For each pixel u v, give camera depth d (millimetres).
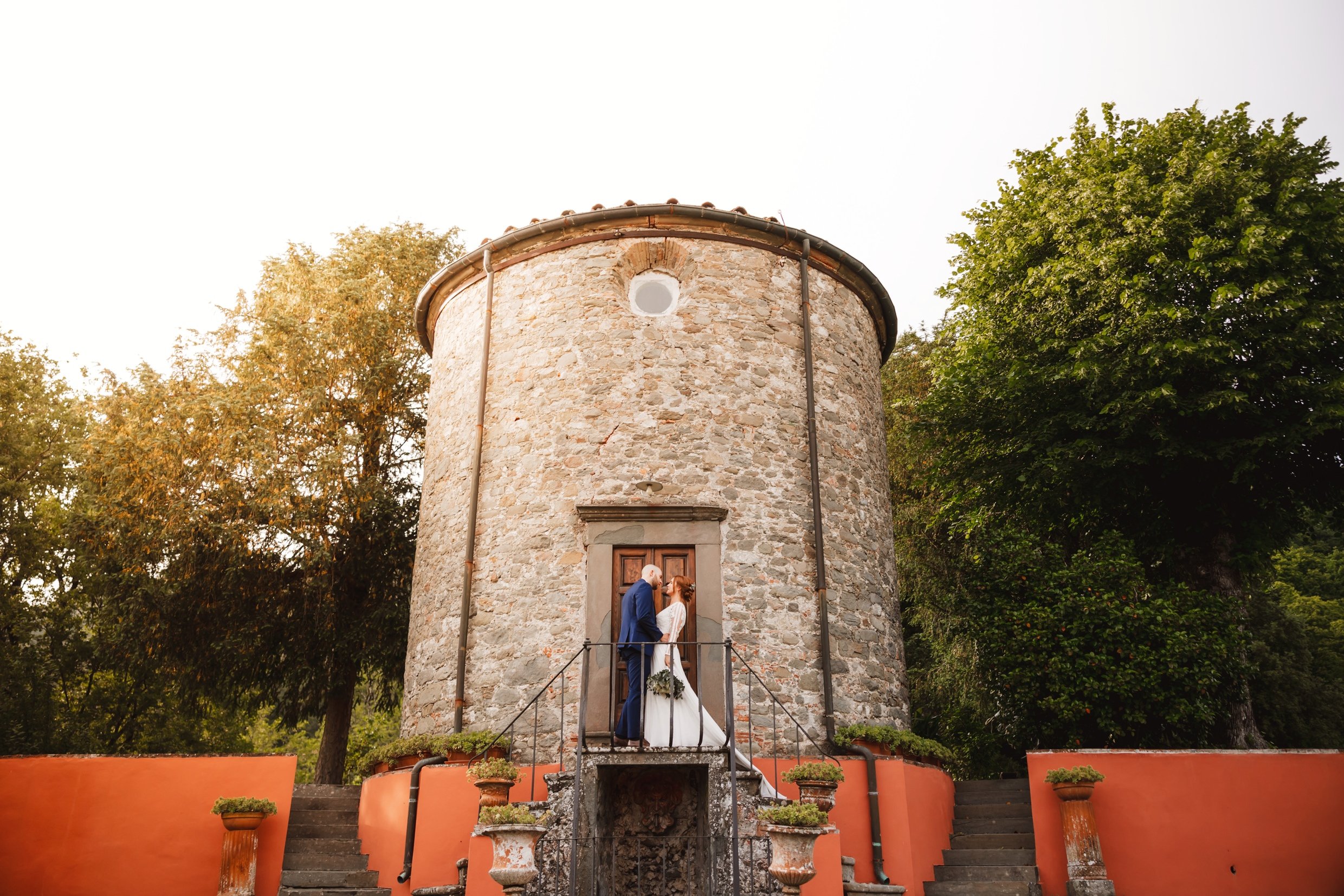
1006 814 9133
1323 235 11656
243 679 15016
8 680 16875
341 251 16500
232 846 7680
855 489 10305
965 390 14164
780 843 5625
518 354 10117
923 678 17438
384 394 15617
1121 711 10359
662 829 7242
